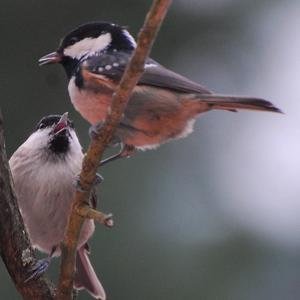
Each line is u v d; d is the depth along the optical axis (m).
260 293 12.32
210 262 12.27
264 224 12.77
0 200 7.03
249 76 14.20
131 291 11.84
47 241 9.05
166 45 14.03
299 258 12.47
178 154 13.14
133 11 13.49
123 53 7.85
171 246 12.29
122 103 6.17
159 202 12.59
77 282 8.88
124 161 12.52
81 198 6.65
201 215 12.75
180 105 7.21
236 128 13.66
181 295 11.99
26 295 7.28
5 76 13.38
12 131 13.19
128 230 12.16
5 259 7.20
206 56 14.12
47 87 13.34
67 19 13.53
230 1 14.17
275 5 14.17
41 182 8.79
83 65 7.52
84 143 12.77
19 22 13.49
